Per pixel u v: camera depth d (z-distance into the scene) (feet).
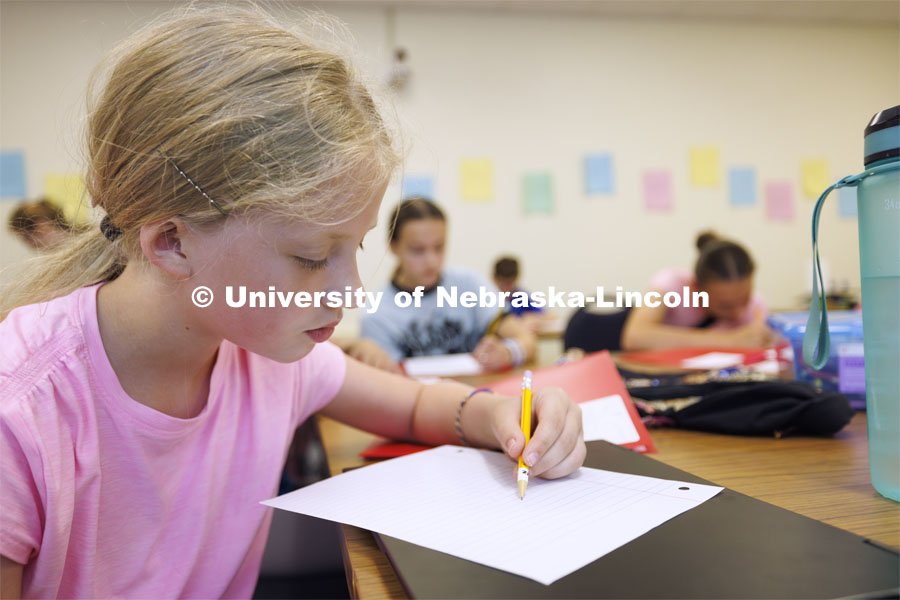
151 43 1.49
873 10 11.54
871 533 1.29
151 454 1.74
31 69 9.58
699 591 1.03
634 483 1.63
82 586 1.65
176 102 1.41
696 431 2.43
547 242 11.14
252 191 1.34
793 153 11.94
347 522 1.45
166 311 1.62
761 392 2.31
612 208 11.33
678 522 1.34
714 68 11.66
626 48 11.37
